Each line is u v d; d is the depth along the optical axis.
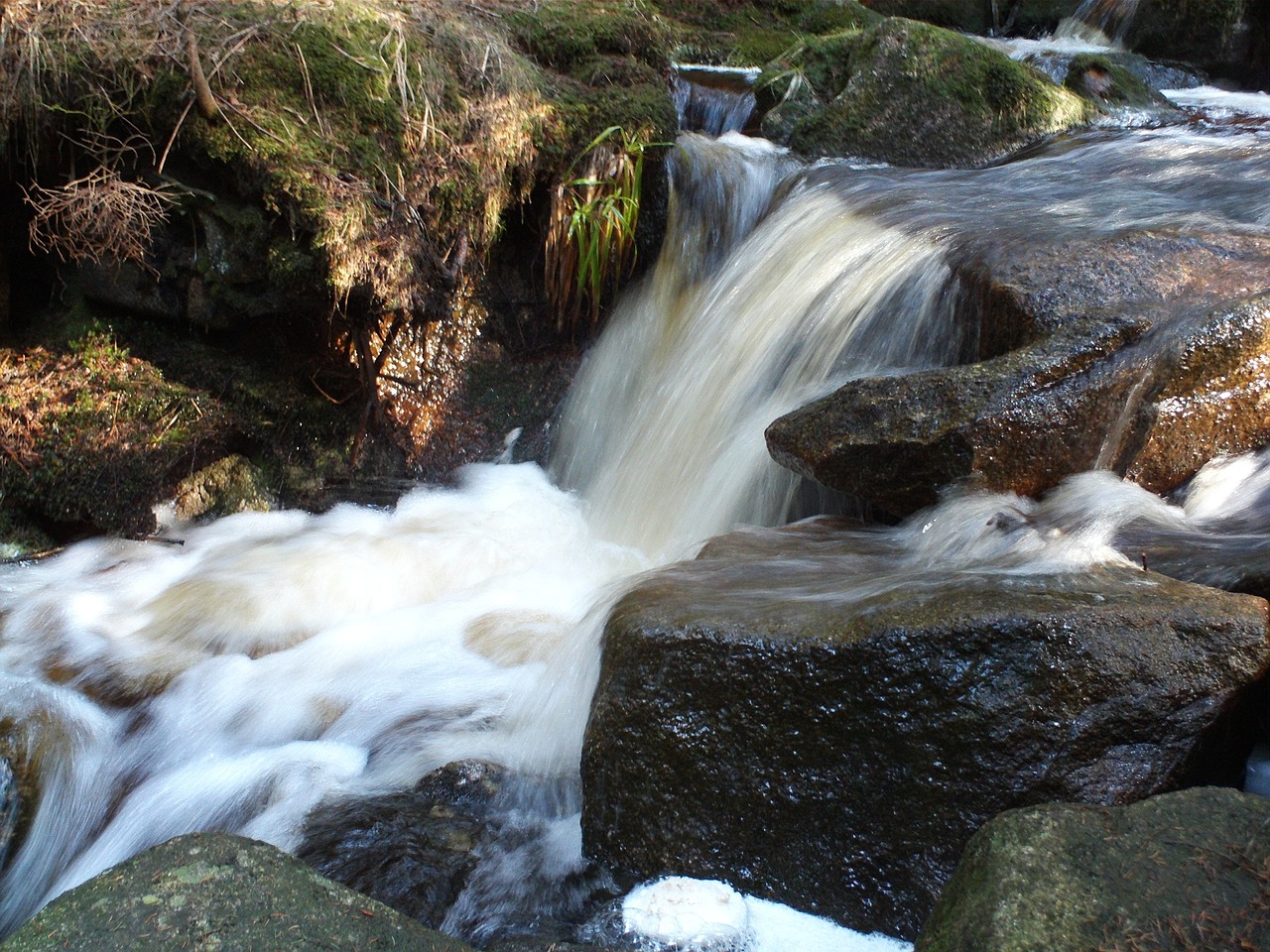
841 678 2.84
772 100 7.22
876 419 3.94
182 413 5.40
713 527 4.95
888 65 6.90
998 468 3.80
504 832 3.26
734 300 5.80
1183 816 2.39
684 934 2.75
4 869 3.50
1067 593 2.91
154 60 5.04
